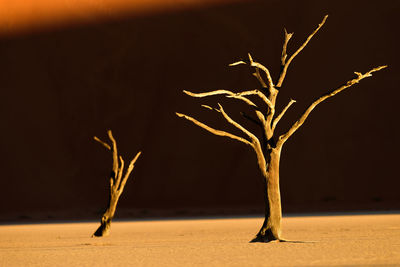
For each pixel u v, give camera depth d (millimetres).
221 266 38438
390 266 35625
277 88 58531
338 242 55594
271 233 57375
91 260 45344
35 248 59375
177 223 117875
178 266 39312
